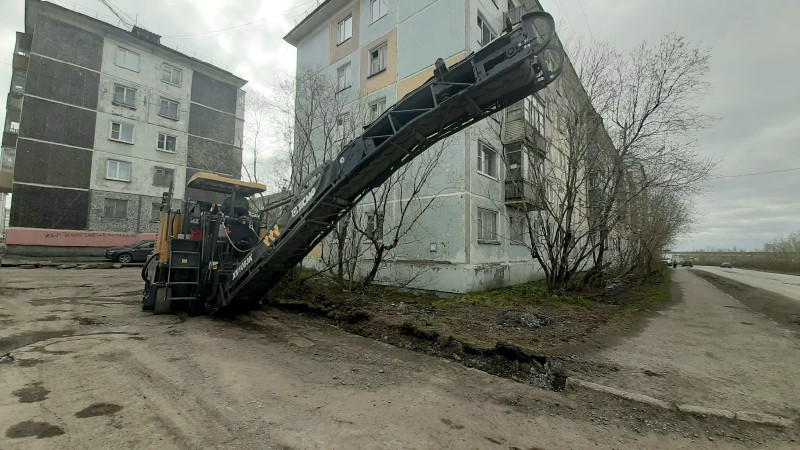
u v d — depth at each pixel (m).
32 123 21.03
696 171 10.20
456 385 4.34
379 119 5.76
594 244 12.12
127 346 5.41
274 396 3.84
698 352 5.81
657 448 3.11
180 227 7.87
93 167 22.86
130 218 24.14
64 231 21.58
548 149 14.40
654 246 16.75
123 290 10.77
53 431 3.01
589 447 3.08
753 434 3.38
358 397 3.90
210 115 28.91
